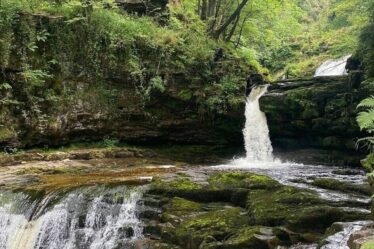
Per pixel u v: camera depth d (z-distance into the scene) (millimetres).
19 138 15484
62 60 16609
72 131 16672
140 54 17984
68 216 9781
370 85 15102
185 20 22031
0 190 10742
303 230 7973
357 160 16297
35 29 16094
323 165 16891
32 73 15422
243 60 21781
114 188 10492
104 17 17609
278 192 9242
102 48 17406
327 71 25188
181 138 18594
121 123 17688
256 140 18625
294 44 34719
